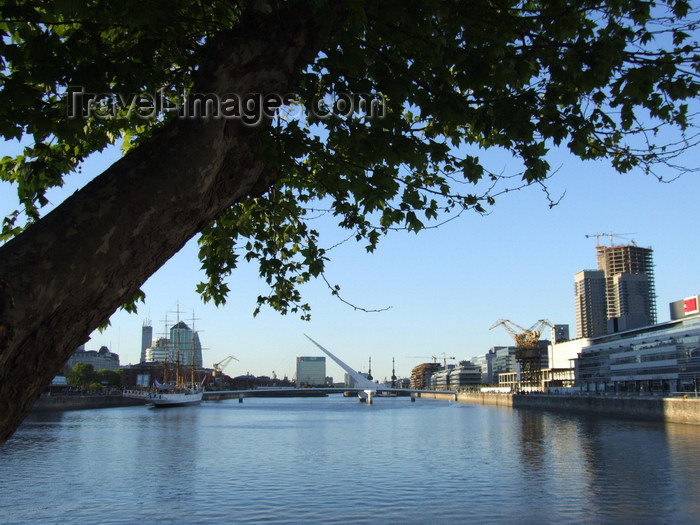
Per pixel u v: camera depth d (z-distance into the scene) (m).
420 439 69.25
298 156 6.75
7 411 3.36
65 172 7.80
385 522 28.59
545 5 7.36
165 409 163.88
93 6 5.80
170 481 39.47
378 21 6.06
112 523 28.31
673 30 6.83
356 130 6.79
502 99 6.81
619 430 75.06
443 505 32.00
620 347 145.62
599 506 31.22
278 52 4.72
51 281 3.43
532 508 31.02
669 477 39.19
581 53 6.50
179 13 6.17
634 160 7.55
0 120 5.89
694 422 79.06
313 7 4.86
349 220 9.48
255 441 67.38
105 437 69.50
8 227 7.30
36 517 29.42
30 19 5.73
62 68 5.69
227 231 10.12
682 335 118.50
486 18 6.66
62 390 168.75
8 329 3.24
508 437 70.06
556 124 7.07
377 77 6.54
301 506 32.00
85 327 3.73
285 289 10.70
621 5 6.80
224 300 10.33
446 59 6.45
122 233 3.75
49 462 47.81
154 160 4.03
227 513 30.39
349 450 58.12
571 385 177.12
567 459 48.81
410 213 7.67
